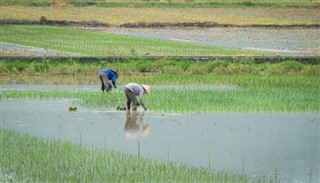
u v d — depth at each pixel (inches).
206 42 4522.6
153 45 4158.5
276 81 2854.3
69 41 4315.9
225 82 2874.0
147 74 3181.6
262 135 1876.2
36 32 4889.3
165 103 2310.5
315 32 5492.1
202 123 2031.3
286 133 1903.3
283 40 4768.7
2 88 2711.6
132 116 2130.9
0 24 5502.0
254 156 1643.7
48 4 7377.0
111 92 2554.1
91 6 7470.5
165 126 1985.7
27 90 2628.0
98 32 5093.5
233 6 7726.4
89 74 3169.3
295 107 2272.4
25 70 3174.2
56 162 1518.2
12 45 4060.0
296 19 6456.7
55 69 3169.3
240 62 3287.4
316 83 2805.1
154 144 1758.1
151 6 7618.1
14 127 1947.6
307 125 2014.0
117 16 6417.3
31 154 1582.2
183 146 1739.7
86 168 1472.7
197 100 2367.1
